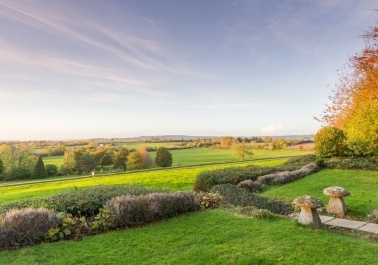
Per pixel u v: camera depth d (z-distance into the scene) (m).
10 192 18.80
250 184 11.23
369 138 13.42
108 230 6.27
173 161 49.72
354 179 10.91
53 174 47.03
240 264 4.35
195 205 8.00
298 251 4.75
